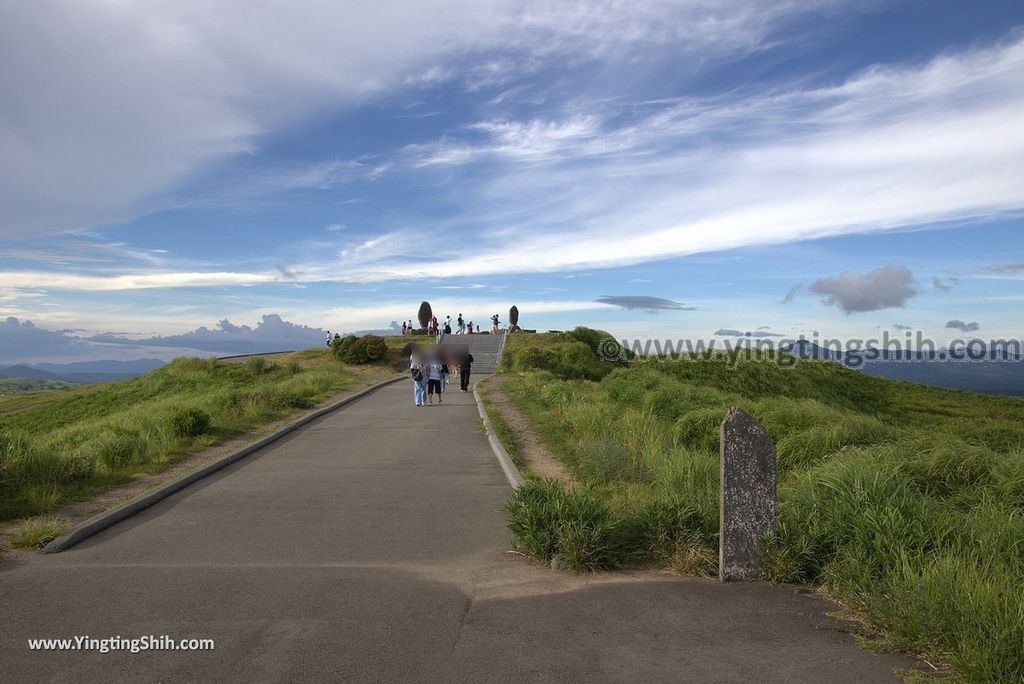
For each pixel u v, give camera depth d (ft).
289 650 14.84
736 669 13.96
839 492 22.62
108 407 112.78
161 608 17.37
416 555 22.24
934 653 14.38
